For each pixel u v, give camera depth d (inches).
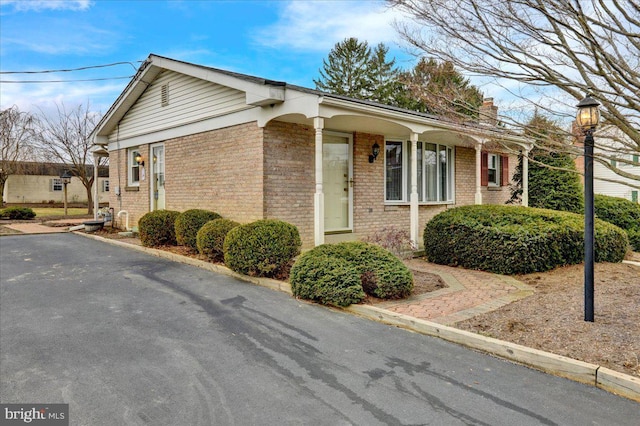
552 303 195.2
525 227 271.4
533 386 121.3
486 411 106.8
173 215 358.9
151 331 165.0
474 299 206.8
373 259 215.5
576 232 286.0
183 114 382.0
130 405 108.3
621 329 155.5
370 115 290.5
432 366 134.7
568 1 127.4
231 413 105.0
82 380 122.3
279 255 247.3
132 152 469.7
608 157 159.9
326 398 113.1
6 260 310.3
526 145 234.7
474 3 147.3
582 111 153.2
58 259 316.2
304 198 332.5
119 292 223.9
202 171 362.0
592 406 110.0
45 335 159.5
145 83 421.7
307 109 266.7
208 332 164.4
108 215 502.9
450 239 295.7
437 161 443.8
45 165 1190.9
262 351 145.8
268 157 307.3
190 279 254.5
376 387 119.6
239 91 322.7
